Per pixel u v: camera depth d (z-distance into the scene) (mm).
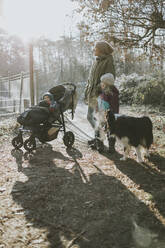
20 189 3725
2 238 2590
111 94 5223
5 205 3258
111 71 5512
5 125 8008
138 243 2496
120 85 14938
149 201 3328
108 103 5215
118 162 4930
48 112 5504
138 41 5371
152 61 6137
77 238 2578
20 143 5715
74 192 3639
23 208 3189
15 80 15336
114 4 4766
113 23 4988
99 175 4281
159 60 5918
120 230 2717
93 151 5730
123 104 13797
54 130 5688
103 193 3604
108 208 3184
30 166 4715
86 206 3236
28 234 2660
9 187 3793
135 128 4648
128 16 4824
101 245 2479
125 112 11375
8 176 4215
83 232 2676
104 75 5207
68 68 30984
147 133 4777
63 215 3029
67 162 4957
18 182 3980
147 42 5395
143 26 5055
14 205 3262
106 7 4723
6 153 5492
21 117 5391
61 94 6223
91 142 6039
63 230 2725
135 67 15422
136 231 2693
